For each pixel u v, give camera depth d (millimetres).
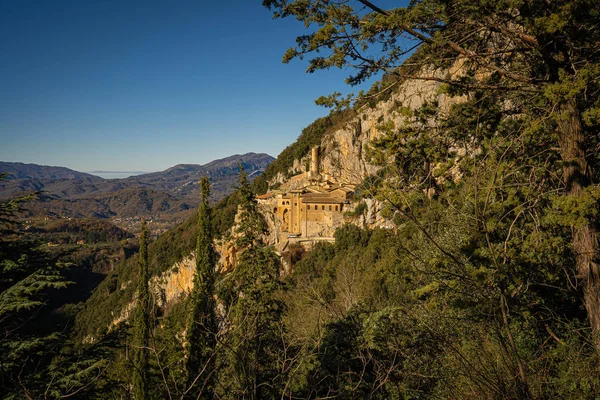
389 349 6250
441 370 5203
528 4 5590
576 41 5723
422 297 6398
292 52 6590
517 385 3965
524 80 6422
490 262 4703
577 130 5941
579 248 5910
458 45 6527
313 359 6234
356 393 5520
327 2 6371
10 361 6113
